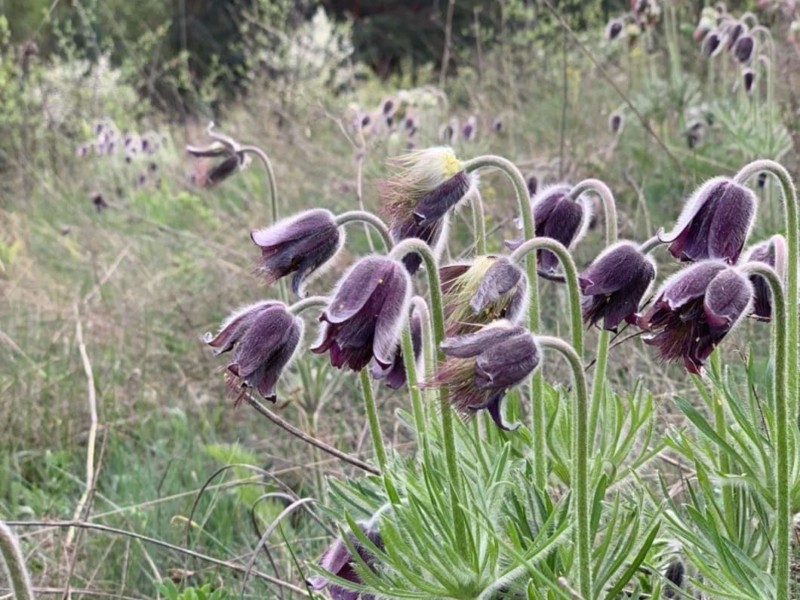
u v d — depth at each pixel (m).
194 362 1.09
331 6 3.61
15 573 0.46
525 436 0.63
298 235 0.55
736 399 0.57
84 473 0.90
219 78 3.16
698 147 1.24
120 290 1.28
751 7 1.45
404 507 0.53
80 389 1.01
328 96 2.05
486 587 0.53
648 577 0.58
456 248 1.12
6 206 1.80
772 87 1.10
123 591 0.72
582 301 0.56
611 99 1.58
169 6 3.28
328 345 0.52
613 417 0.61
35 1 2.83
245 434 0.94
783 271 0.55
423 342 0.58
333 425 0.88
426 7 3.47
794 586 0.58
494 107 1.68
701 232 0.54
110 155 1.94
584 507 0.51
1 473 0.88
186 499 0.82
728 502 0.57
